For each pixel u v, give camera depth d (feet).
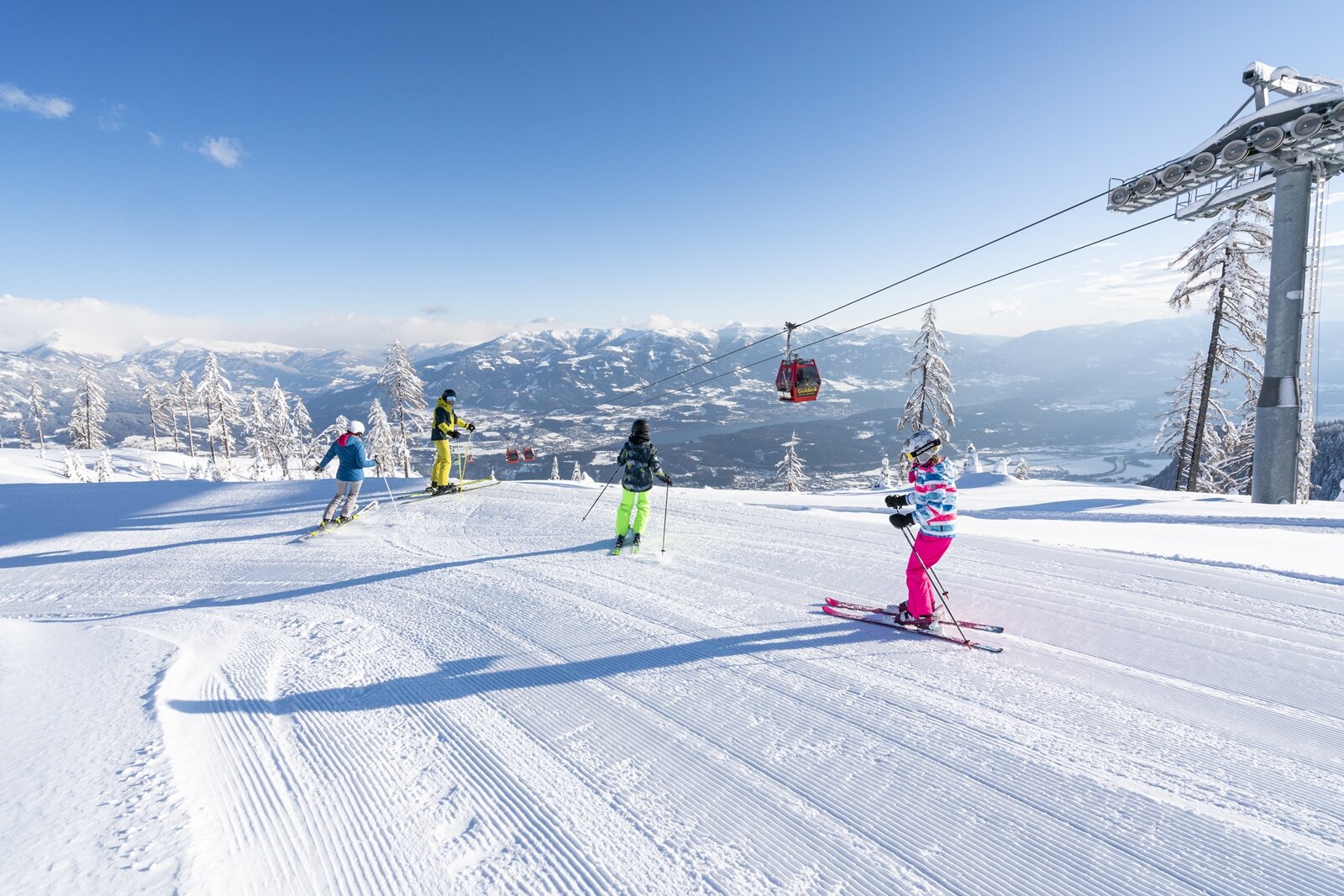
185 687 12.42
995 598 18.45
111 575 24.61
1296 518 33.45
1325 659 13.99
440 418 39.47
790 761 10.50
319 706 12.32
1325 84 43.27
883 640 15.62
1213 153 44.88
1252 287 75.51
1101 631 15.84
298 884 7.46
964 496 59.31
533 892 7.59
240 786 9.39
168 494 42.65
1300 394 43.78
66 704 11.03
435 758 10.53
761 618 17.22
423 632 16.67
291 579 23.11
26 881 6.67
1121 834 8.62
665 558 23.77
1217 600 17.93
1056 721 11.63
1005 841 8.54
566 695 12.90
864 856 8.30
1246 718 11.67
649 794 9.62
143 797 8.48
